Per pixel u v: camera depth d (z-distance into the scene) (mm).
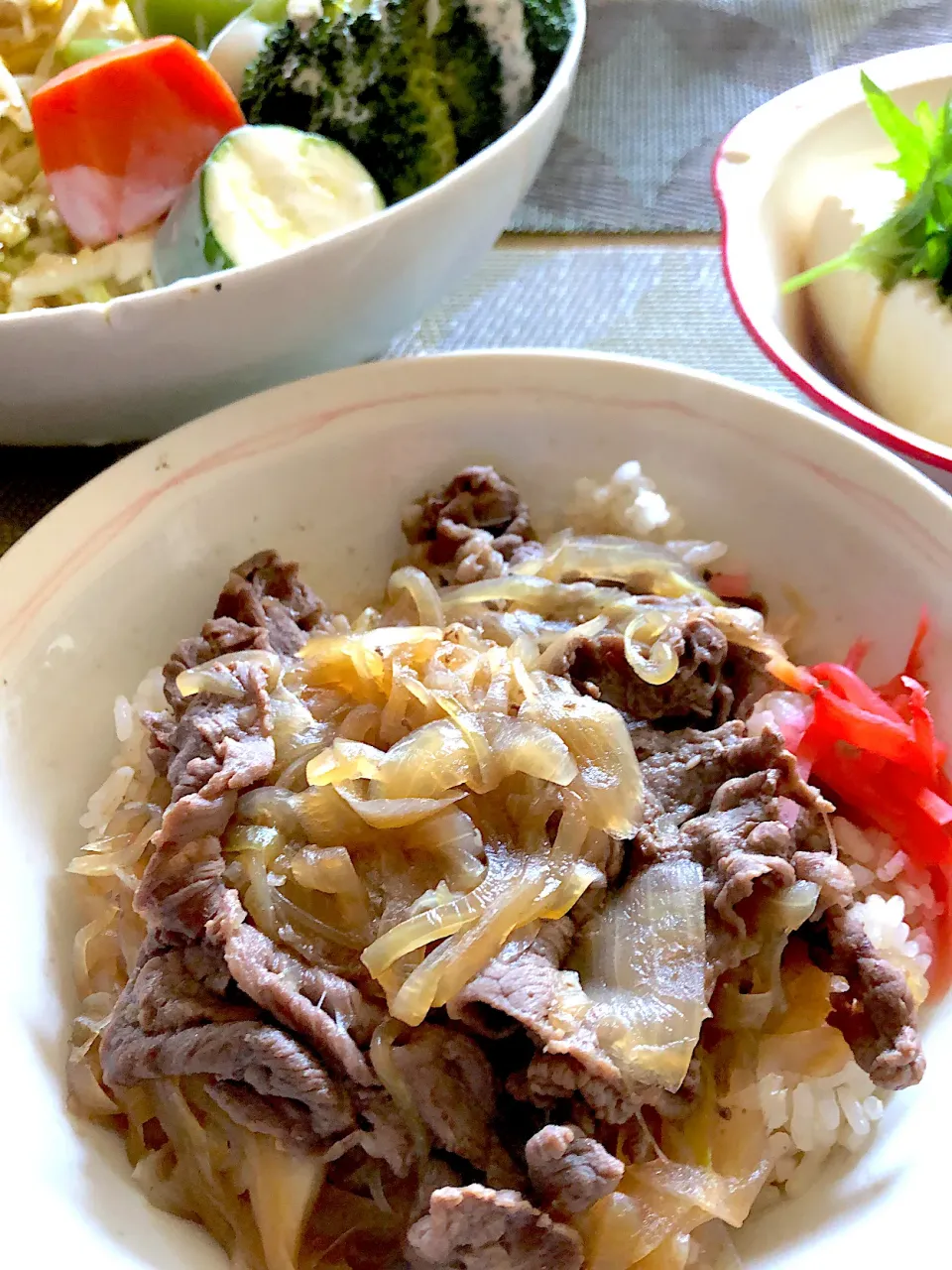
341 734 183
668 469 226
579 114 329
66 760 189
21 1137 147
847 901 170
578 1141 145
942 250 241
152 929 165
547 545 228
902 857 198
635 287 285
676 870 170
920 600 199
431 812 169
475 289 283
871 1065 162
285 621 204
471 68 240
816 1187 166
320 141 232
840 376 266
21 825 176
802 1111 169
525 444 229
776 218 267
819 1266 144
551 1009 150
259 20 256
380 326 231
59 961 175
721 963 164
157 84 219
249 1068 150
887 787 201
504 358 220
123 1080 156
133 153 224
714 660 195
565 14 247
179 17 266
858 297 254
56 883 180
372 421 218
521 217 301
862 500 204
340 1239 162
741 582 226
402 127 241
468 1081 154
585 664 199
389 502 231
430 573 228
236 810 171
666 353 268
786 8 359
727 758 182
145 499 199
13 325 182
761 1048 173
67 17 254
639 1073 152
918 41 348
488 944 158
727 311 278
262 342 209
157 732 185
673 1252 154
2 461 243
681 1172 160
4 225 231
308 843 170
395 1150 153
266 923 162
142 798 193
